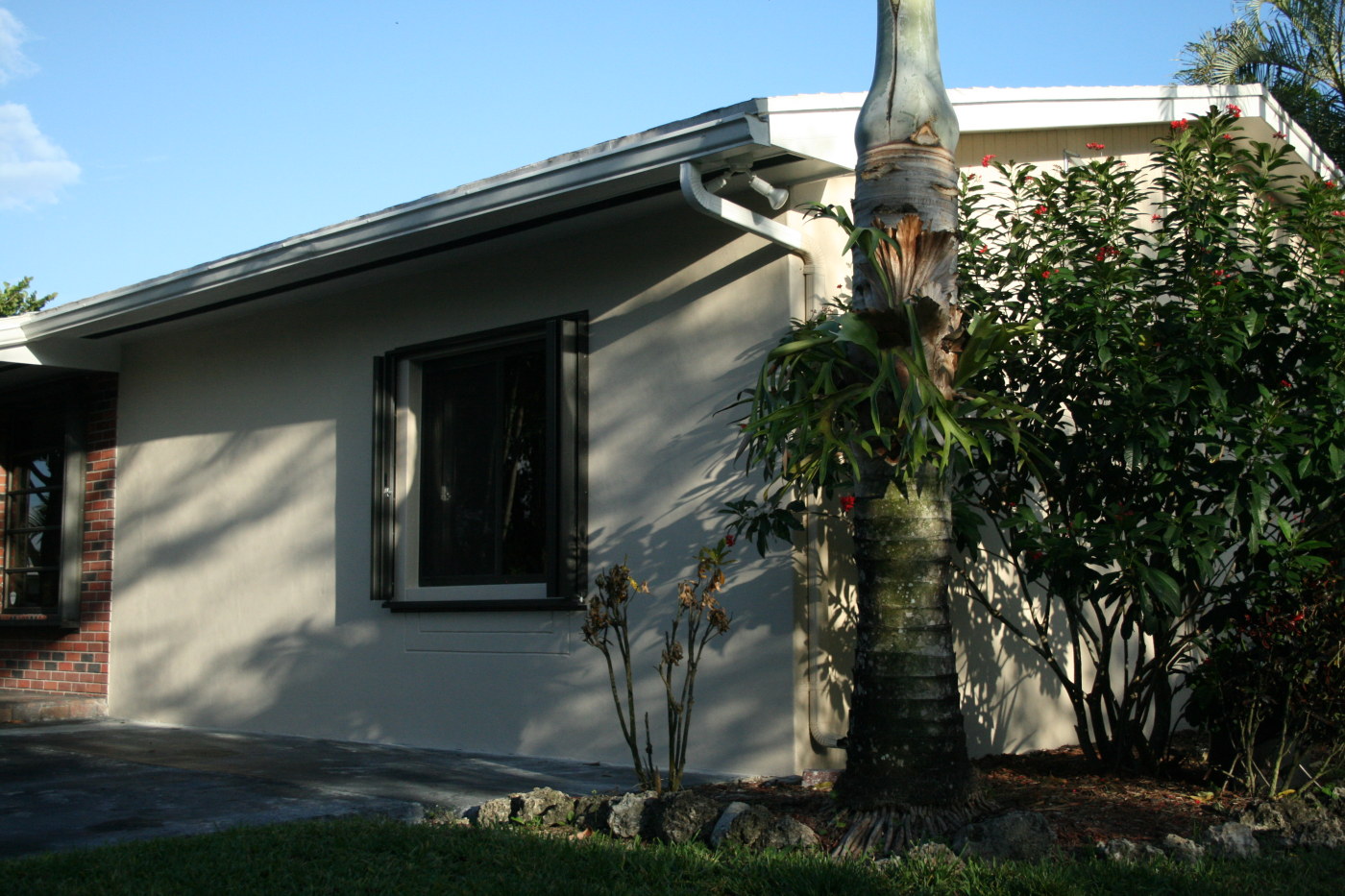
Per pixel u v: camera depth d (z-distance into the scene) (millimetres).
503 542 8344
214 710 9984
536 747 7832
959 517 5938
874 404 4508
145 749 8570
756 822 4895
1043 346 5961
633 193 7012
